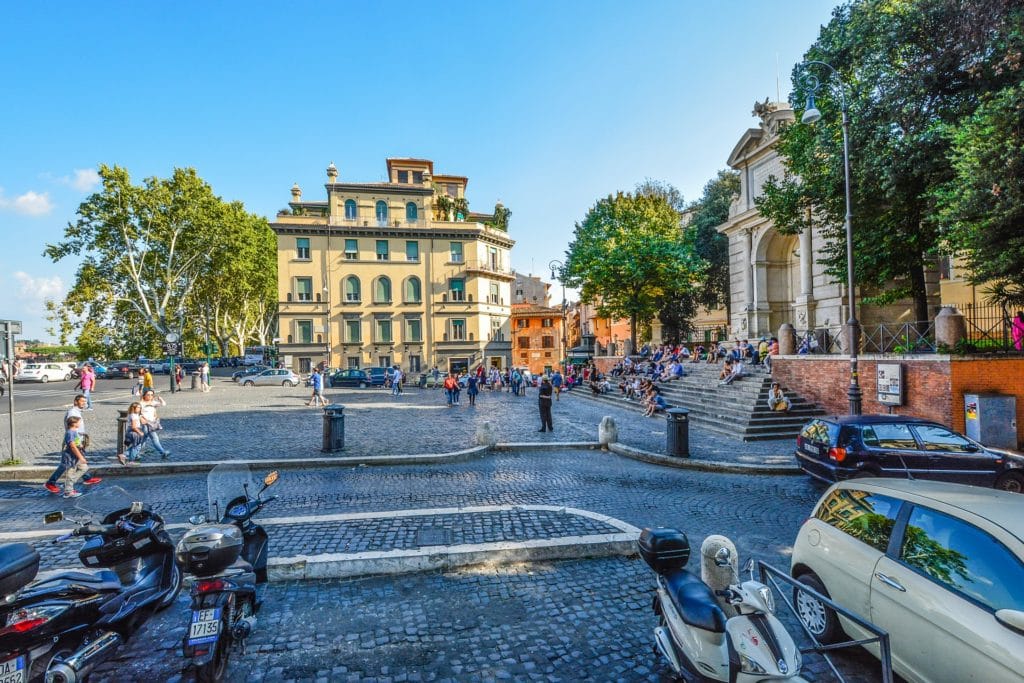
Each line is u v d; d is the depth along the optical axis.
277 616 4.71
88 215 36.28
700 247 38.47
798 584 3.42
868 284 17.69
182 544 3.45
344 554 5.68
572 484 9.52
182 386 35.88
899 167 13.12
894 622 3.40
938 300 22.08
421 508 7.81
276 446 12.64
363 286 45.91
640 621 4.65
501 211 55.28
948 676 3.00
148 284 42.09
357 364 45.72
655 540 3.62
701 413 17.91
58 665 3.19
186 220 38.94
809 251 23.64
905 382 13.27
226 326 58.72
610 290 35.06
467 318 47.41
